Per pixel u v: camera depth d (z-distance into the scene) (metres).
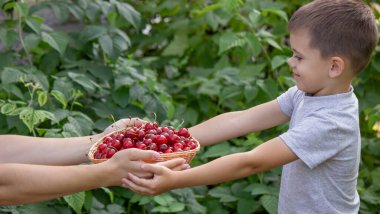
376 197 2.43
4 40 2.34
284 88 2.64
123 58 2.71
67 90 2.30
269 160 1.61
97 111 2.39
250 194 2.37
